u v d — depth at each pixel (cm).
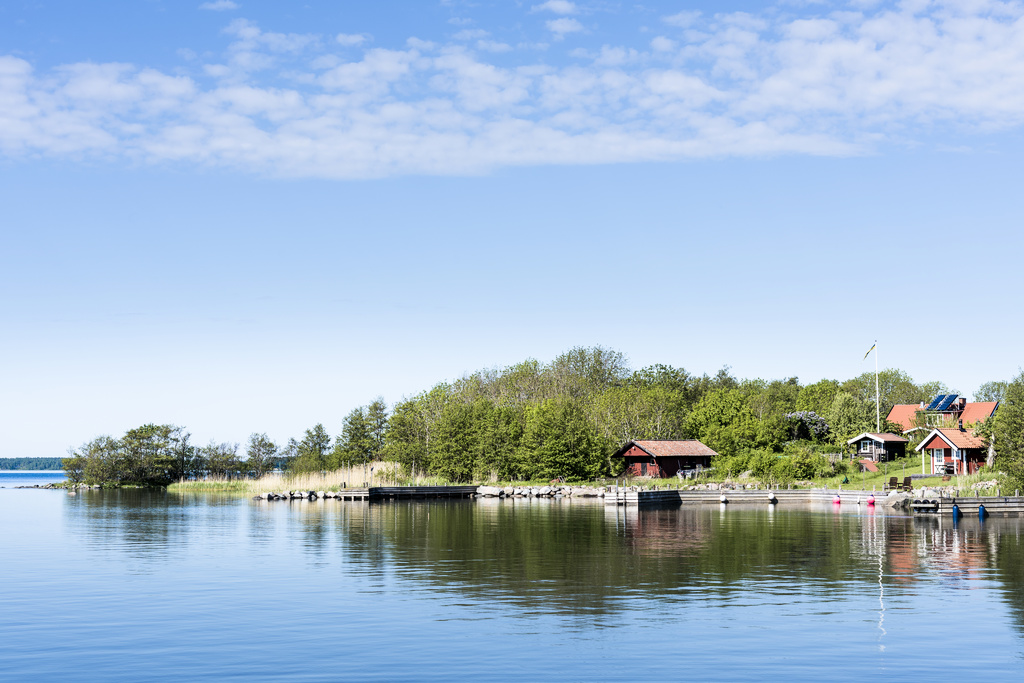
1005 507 7431
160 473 14738
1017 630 2853
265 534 5747
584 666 2452
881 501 8638
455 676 2369
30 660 2528
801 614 3086
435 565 4225
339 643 2702
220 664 2481
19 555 4688
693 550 4778
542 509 8300
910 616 3055
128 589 3606
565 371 16900
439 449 11806
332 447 14125
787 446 12356
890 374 18150
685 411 15162
